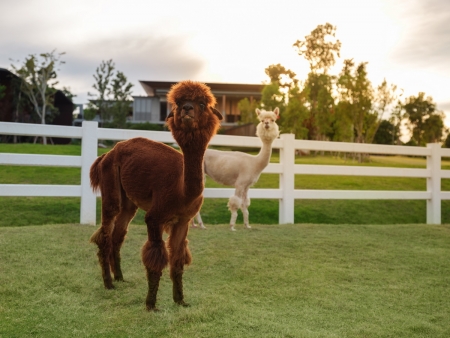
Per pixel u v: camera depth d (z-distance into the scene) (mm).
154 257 3668
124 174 4219
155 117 44906
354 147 9164
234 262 5391
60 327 3408
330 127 31500
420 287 4785
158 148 4273
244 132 32188
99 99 35375
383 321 3736
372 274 5191
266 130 7305
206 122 3455
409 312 4023
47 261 5027
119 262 4586
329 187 12984
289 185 8453
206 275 4910
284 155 8430
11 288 4148
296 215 9750
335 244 6504
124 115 35531
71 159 7133
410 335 3453
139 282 4562
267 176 13969
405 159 35125
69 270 4773
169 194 3703
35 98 29484
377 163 25031
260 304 4066
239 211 9664
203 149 3514
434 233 7754
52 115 30719
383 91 28219
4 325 3389
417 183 14922
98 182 4617
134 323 3490
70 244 5738
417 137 58000
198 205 3783
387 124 48469
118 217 4578
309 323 3633
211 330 3367
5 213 8281
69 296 4090
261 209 9961
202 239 6457
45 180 10805
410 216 10719
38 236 6000
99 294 4180
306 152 33656
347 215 10164
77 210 8766
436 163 9797
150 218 3762
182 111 3322
